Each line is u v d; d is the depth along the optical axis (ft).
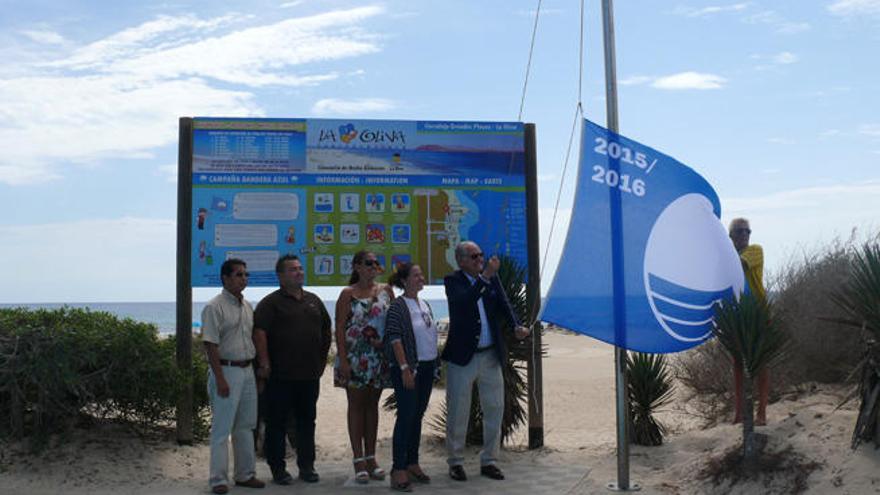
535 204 28.17
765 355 19.90
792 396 27.68
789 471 18.79
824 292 28.99
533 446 26.91
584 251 20.93
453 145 28.04
